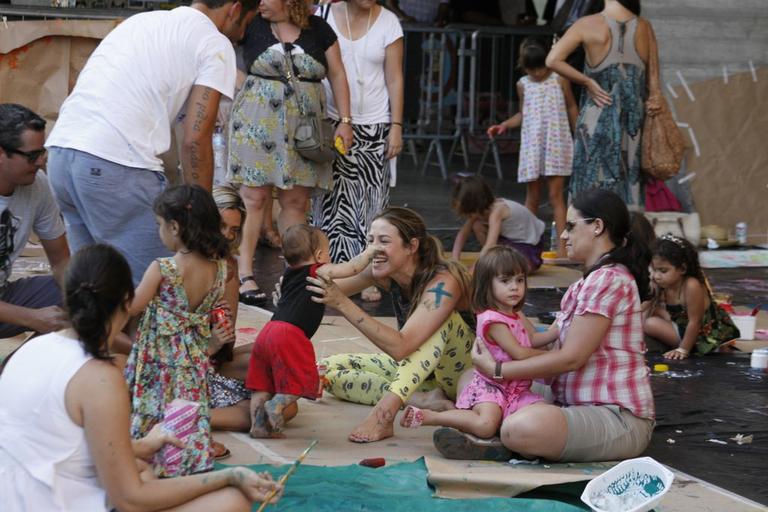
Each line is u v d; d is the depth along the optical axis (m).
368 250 6.21
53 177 6.70
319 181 9.83
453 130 20.38
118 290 3.97
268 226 12.57
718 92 13.35
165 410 5.31
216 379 6.41
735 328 8.64
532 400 6.04
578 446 5.80
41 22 11.49
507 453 5.91
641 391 5.99
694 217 13.00
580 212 6.06
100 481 3.98
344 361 7.17
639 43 11.87
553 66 11.98
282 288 6.32
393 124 10.34
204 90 6.71
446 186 18.25
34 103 11.71
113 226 6.68
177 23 6.71
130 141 6.54
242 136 9.62
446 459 5.90
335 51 9.79
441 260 6.45
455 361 6.64
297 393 6.12
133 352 5.56
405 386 6.31
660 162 12.02
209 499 4.15
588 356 5.89
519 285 6.07
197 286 5.57
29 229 6.79
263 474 4.29
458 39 19.95
